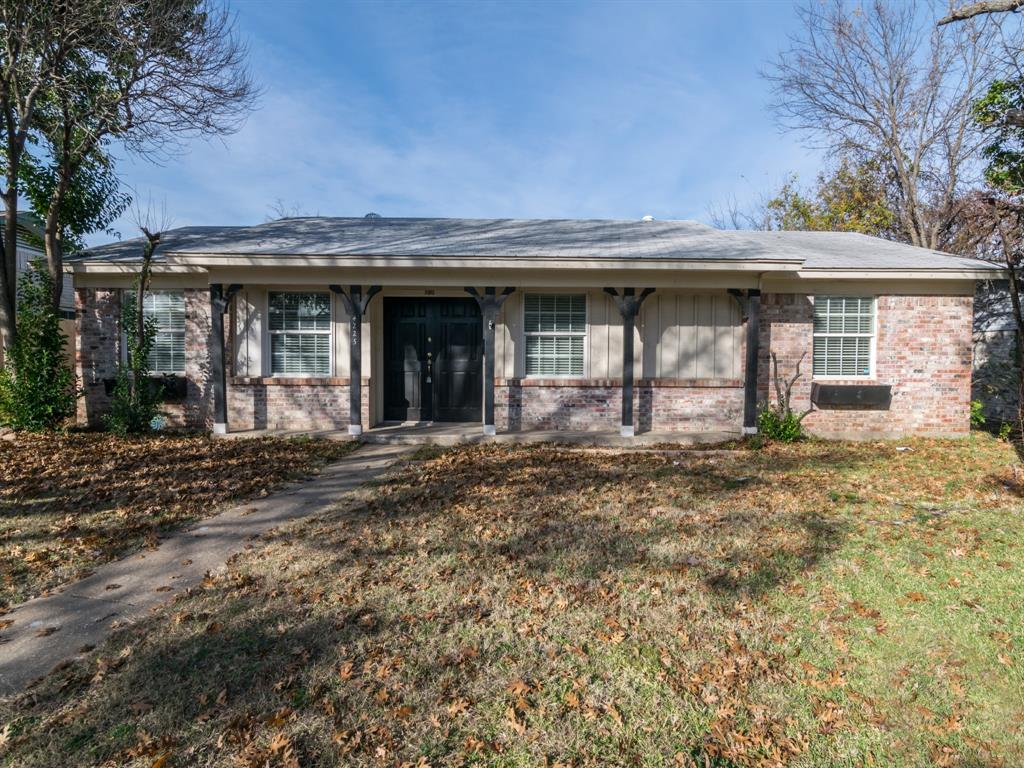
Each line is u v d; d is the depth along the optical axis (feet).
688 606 12.16
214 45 35.91
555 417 33.27
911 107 62.90
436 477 23.45
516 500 20.06
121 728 8.57
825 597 12.55
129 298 32.35
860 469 24.93
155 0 32.53
